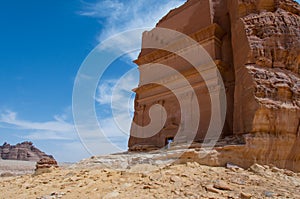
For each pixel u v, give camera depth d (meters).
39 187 8.27
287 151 10.20
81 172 10.34
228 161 9.72
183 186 6.92
